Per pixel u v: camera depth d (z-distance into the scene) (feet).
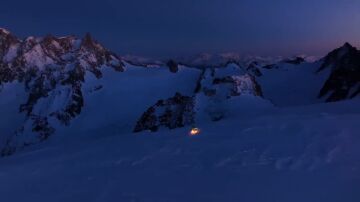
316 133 102.73
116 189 69.26
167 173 77.41
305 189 59.41
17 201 70.23
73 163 100.83
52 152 139.74
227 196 60.08
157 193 64.64
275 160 78.89
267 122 137.49
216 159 85.15
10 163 122.93
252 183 64.85
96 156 107.96
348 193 56.54
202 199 59.93
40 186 78.43
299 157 78.89
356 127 108.58
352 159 74.33
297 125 119.44
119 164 91.61
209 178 70.54
